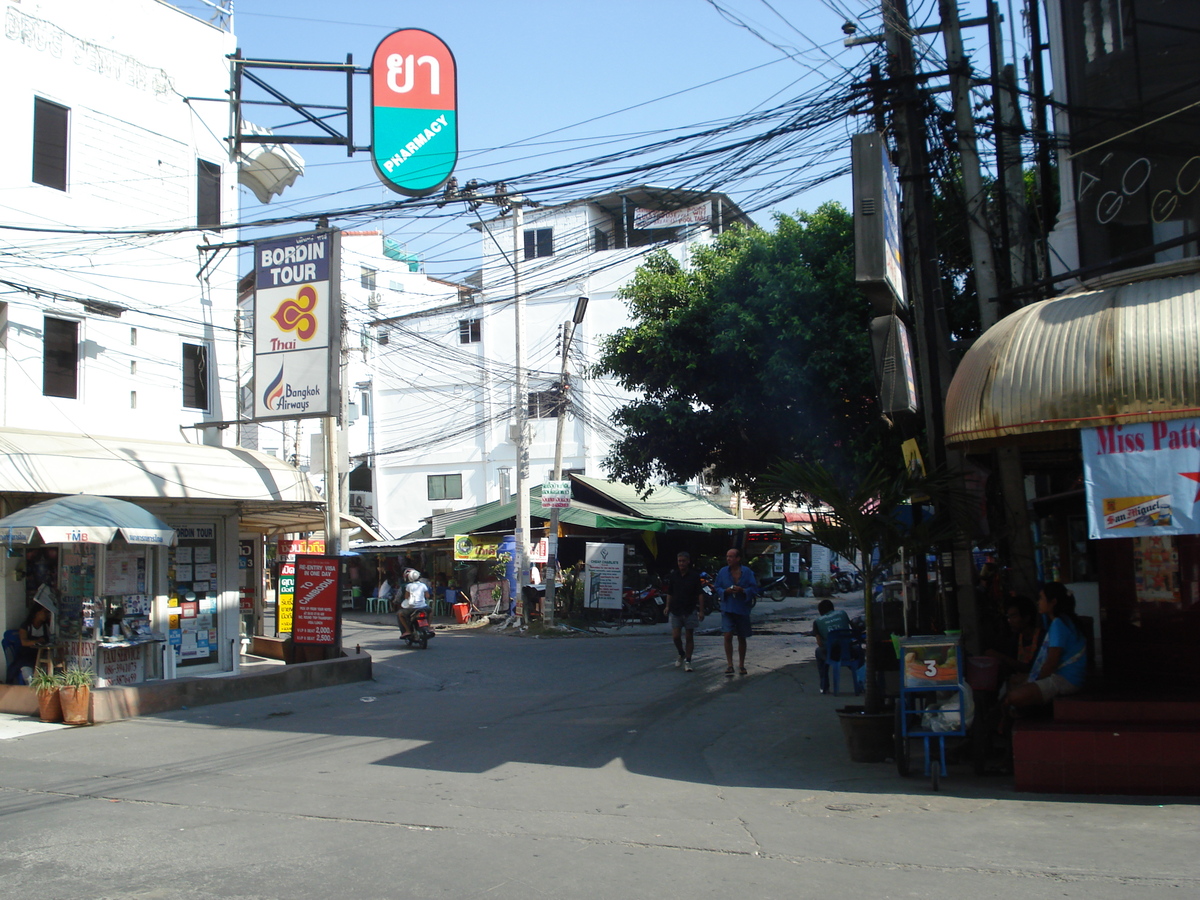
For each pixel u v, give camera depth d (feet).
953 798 22.70
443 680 49.11
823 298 45.85
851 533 27.53
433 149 40.75
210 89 51.24
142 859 18.93
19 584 40.73
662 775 26.30
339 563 50.83
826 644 40.52
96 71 45.75
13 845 20.10
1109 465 21.93
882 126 31.55
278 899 16.39
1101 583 30.01
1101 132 28.91
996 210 32.48
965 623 28.43
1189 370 21.18
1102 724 23.52
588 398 119.14
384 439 130.52
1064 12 30.12
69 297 43.01
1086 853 17.88
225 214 51.44
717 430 50.78
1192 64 27.63
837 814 21.54
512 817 21.74
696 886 16.66
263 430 120.47
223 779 26.55
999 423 23.00
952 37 30.42
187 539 45.98
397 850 19.17
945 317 29.66
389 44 40.83
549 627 77.05
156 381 47.29
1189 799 21.83
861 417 47.60
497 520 89.45
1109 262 26.20
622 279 117.29
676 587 50.62
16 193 42.32
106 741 32.96
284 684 44.45
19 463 37.86
